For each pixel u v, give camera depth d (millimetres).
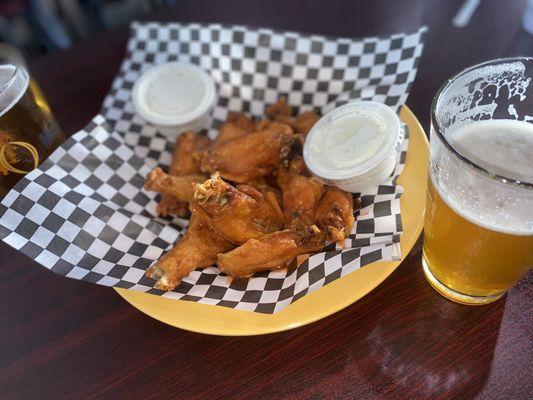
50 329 278
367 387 236
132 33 406
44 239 272
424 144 292
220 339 262
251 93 382
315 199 294
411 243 254
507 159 214
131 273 272
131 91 385
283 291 260
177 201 323
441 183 211
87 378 257
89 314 281
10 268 307
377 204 275
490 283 230
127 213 305
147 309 253
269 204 299
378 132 285
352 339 253
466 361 238
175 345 262
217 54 382
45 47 635
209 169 323
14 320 284
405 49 338
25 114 305
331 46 358
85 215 287
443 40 391
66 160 306
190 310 252
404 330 252
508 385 228
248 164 322
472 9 404
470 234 204
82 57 428
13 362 268
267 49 370
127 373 256
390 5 423
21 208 275
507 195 184
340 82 358
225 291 266
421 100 356
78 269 268
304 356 250
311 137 310
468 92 229
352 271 245
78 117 385
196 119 353
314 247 274
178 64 376
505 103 246
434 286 263
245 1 445
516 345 239
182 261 271
